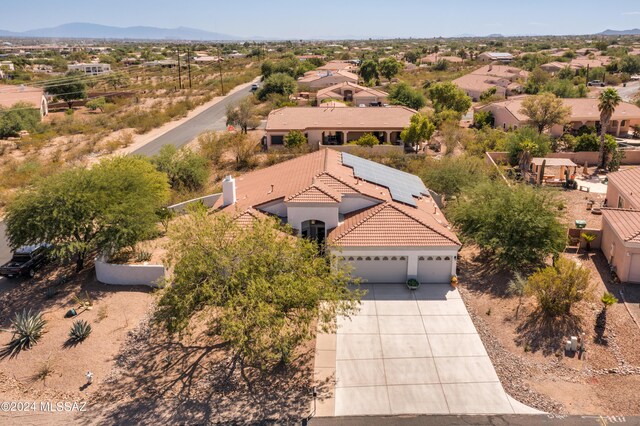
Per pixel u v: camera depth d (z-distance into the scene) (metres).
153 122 68.75
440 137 59.03
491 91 85.81
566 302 21.77
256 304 16.95
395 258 24.88
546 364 19.08
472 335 20.92
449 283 25.19
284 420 16.52
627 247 24.33
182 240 19.55
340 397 17.50
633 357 19.30
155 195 30.84
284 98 81.69
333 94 78.12
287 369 19.02
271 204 26.95
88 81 104.25
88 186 27.23
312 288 17.50
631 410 16.67
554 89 78.56
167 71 138.38
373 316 22.34
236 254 18.59
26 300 24.67
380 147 51.25
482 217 27.02
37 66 160.00
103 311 22.92
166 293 18.45
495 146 51.81
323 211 25.84
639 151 49.28
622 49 160.62
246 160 49.84
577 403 17.06
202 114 77.12
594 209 35.38
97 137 61.47
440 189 36.09
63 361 19.81
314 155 34.06
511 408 16.91
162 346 20.55
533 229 25.75
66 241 26.53
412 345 20.33
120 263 27.36
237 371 18.97
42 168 47.88
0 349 20.69
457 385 18.05
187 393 17.89
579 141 49.62
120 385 18.42
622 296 23.62
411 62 159.00
